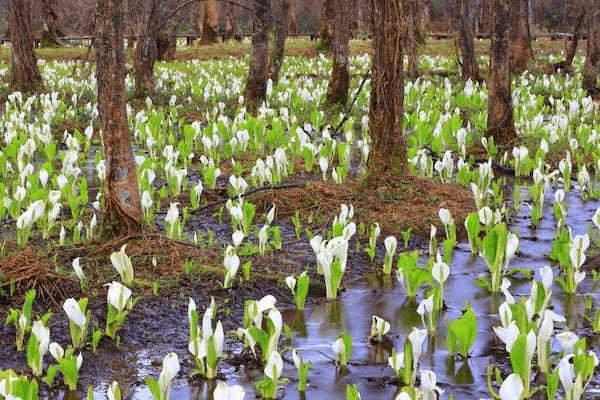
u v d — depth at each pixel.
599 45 27.02
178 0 34.19
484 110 18.72
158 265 7.16
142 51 20.47
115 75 7.46
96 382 5.13
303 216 9.18
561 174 11.85
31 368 5.23
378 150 10.03
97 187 11.16
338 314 6.33
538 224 9.11
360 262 7.71
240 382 5.10
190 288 6.70
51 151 12.30
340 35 19.44
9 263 6.66
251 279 6.98
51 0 41.03
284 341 5.78
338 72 19.56
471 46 25.97
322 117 15.56
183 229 8.75
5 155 11.68
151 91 20.72
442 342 5.70
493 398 4.80
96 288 6.54
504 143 13.91
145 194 8.05
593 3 21.86
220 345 5.07
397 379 5.11
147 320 6.08
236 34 52.31
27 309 5.54
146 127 13.34
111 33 7.39
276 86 22.11
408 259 6.64
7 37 45.91
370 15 9.95
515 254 7.95
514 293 6.79
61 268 6.91
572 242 6.69
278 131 13.06
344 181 10.45
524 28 31.00
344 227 7.61
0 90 21.70
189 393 4.95
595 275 7.07
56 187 9.96
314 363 5.39
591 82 21.89
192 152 13.38
